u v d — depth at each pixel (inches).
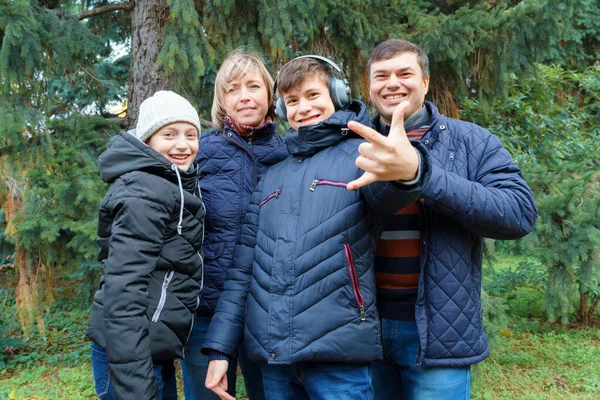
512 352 170.7
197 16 123.6
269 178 67.7
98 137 138.2
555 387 143.6
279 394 64.6
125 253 57.2
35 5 131.8
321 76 64.7
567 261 118.0
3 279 248.2
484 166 63.7
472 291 63.1
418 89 66.8
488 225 56.7
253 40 133.6
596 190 118.3
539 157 195.5
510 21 134.5
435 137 66.6
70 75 153.3
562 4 132.4
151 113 66.2
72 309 223.0
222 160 77.7
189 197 64.2
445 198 55.2
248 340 62.1
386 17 152.4
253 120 78.4
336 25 144.6
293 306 57.7
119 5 151.0
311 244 58.1
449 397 63.4
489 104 156.6
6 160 125.4
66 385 149.3
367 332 57.7
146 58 143.3
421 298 62.2
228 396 67.2
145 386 55.6
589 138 230.5
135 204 58.3
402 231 65.8
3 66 114.7
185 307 63.1
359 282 58.1
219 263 75.7
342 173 59.5
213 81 169.6
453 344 61.4
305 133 62.6
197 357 77.4
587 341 180.5
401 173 46.6
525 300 227.9
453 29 138.2
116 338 55.7
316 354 56.1
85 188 118.8
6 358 170.6
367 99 153.2
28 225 116.4
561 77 218.7
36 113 123.1
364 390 59.6
